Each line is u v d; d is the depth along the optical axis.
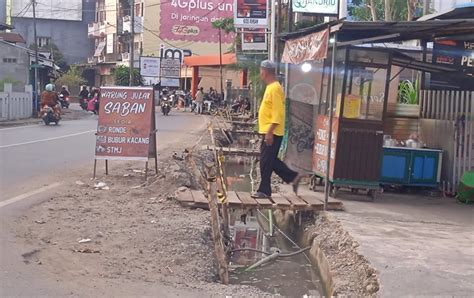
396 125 12.91
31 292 5.70
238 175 16.39
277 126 9.67
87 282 6.10
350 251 7.61
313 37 10.11
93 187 11.04
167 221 8.72
